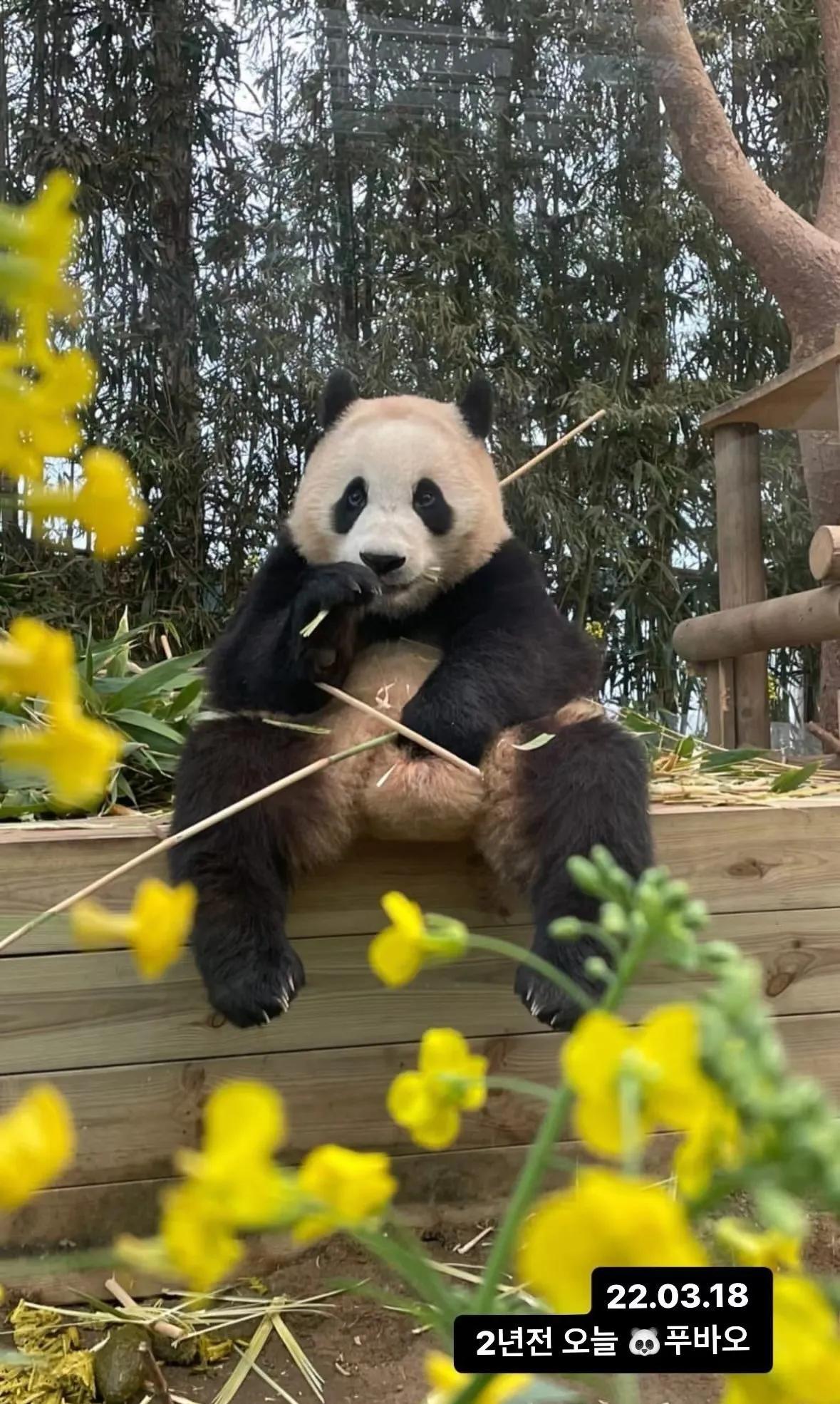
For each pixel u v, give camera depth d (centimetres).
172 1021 190
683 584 436
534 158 441
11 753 30
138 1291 181
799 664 400
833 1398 28
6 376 31
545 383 436
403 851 199
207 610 412
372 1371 162
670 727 421
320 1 418
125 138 420
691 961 42
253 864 173
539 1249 24
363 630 204
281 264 421
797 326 391
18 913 184
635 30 407
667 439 447
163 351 416
